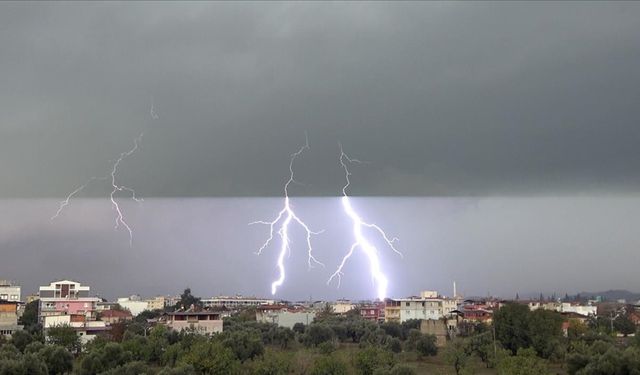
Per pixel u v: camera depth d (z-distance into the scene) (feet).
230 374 245.45
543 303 572.51
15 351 269.64
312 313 550.36
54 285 565.94
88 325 404.98
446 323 426.92
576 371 239.91
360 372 251.80
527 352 268.00
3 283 586.45
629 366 221.66
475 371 268.41
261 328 411.75
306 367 257.55
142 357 276.82
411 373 233.14
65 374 253.65
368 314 577.84
